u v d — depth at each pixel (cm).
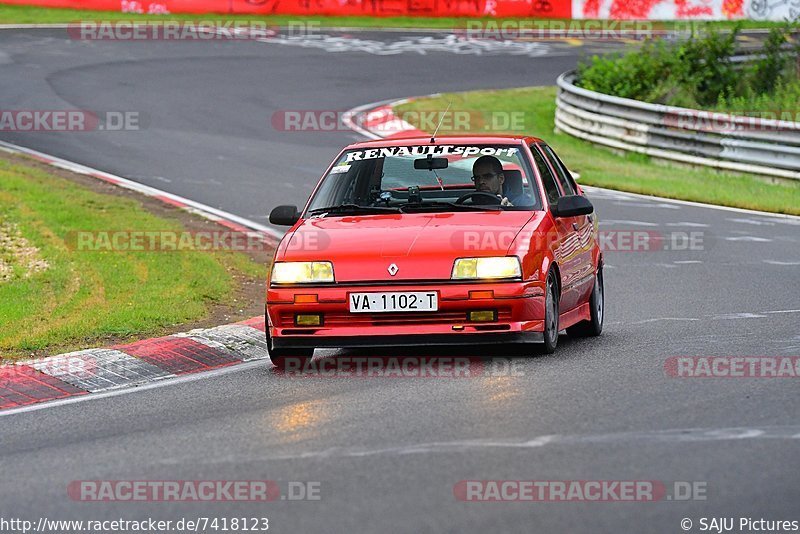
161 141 7650
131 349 3181
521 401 2427
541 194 3136
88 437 2342
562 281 3061
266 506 1817
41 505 1905
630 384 2573
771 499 1789
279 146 7600
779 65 9750
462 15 13912
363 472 1956
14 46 11194
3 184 5812
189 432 2316
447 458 2014
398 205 3186
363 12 13862
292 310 2831
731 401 2398
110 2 13325
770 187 6725
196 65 10662
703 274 4375
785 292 3931
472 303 2773
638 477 1894
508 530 1672
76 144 7475
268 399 2588
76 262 4319
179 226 5250
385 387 2630
